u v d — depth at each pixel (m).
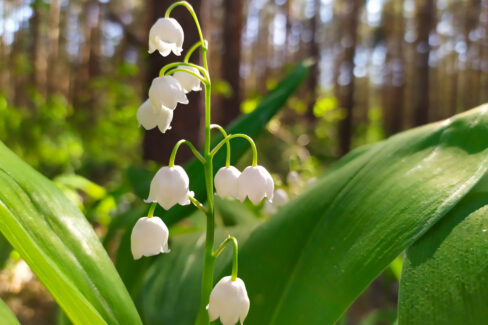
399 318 0.14
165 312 0.20
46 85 1.84
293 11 2.74
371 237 0.15
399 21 2.78
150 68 0.43
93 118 0.90
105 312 0.14
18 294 0.37
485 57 3.15
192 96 0.42
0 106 0.59
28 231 0.14
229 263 0.18
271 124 0.59
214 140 0.21
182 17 0.40
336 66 2.75
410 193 0.16
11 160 0.15
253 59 3.05
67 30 2.45
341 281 0.15
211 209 0.14
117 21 0.77
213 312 0.13
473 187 0.16
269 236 0.18
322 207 0.17
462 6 3.18
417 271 0.14
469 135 0.17
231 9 1.10
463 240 0.14
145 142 0.43
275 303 0.16
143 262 0.20
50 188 0.15
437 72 3.28
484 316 0.13
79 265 0.14
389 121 2.83
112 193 0.30
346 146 1.63
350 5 1.83
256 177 0.14
